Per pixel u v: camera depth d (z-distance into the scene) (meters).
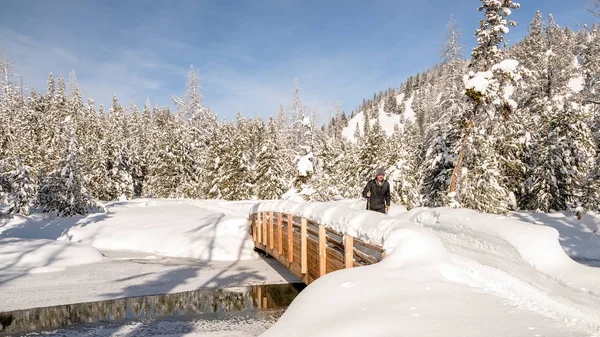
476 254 6.64
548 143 26.81
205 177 43.34
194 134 47.00
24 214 24.92
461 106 21.48
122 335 8.04
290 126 35.19
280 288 11.98
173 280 12.69
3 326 8.59
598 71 17.95
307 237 8.84
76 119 52.50
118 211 26.53
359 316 3.38
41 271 13.20
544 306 3.60
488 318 3.14
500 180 21.77
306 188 24.09
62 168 25.20
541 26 31.73
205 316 9.30
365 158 42.44
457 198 19.39
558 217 21.84
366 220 6.12
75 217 23.91
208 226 19.44
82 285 11.90
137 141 58.34
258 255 16.53
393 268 4.58
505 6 17.88
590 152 25.66
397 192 25.77
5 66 52.25
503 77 17.77
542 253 5.52
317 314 3.76
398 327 3.03
